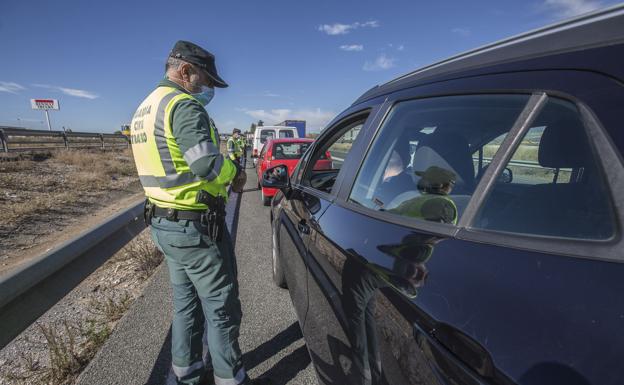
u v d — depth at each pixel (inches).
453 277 34.3
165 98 60.2
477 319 29.5
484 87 43.4
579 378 22.9
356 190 67.0
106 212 275.1
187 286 72.1
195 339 74.7
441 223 43.0
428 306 34.2
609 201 29.0
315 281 67.7
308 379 81.2
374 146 66.4
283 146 294.4
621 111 29.4
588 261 28.0
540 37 40.1
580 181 32.6
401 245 44.4
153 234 68.2
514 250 32.8
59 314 112.8
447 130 50.0
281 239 109.5
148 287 127.5
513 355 25.9
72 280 60.3
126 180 447.2
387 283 41.6
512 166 38.3
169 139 59.5
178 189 61.7
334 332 56.4
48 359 90.4
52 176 396.2
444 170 48.9
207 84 72.0
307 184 103.7
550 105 35.4
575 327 24.8
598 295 25.5
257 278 137.3
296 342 95.3
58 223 235.8
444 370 29.9
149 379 80.1
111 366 84.3
